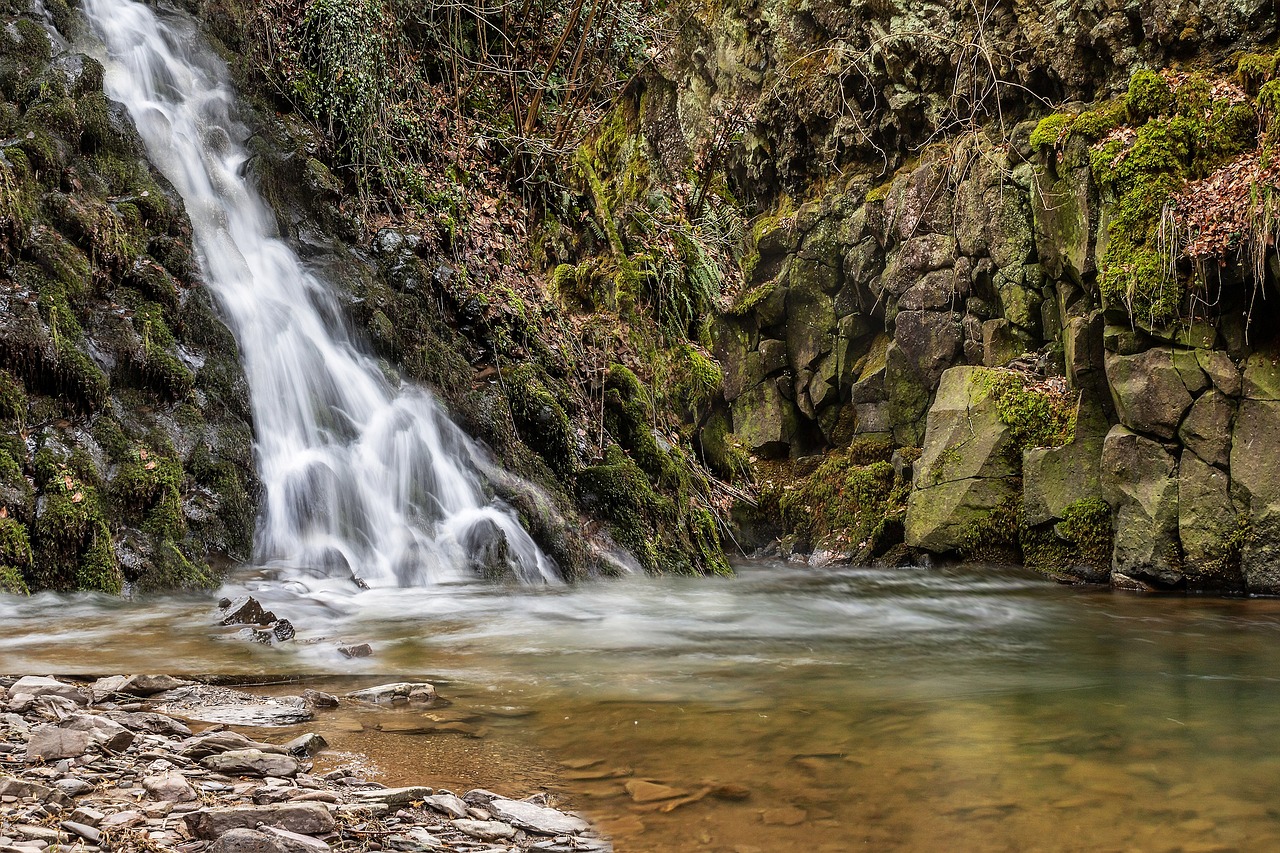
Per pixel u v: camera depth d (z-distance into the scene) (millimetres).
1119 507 9148
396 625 5648
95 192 6941
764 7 14430
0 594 5176
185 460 6422
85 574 5512
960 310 11609
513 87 11234
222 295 7480
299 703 3697
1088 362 9688
